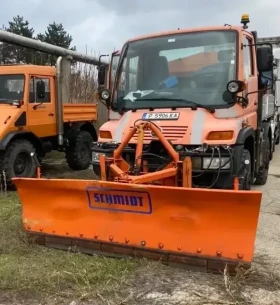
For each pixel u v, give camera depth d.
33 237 4.37
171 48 5.35
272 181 7.88
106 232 4.00
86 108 10.02
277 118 10.94
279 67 10.70
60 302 3.26
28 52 19.31
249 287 3.47
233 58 5.05
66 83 12.06
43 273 3.68
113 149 4.93
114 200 3.93
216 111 4.85
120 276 3.61
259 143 6.25
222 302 3.23
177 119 4.81
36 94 8.21
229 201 3.48
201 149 4.47
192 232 3.69
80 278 3.58
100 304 3.23
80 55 12.96
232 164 4.48
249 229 3.50
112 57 5.71
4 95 8.04
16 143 7.57
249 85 5.46
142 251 3.86
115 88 5.51
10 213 5.64
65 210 4.19
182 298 3.29
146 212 3.82
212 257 3.62
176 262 3.75
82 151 9.72
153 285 3.49
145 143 4.71
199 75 5.11
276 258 4.13
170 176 4.22
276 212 5.82
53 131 8.78
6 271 3.71
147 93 5.26
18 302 3.26
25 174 7.85
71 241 4.16
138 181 4.02
